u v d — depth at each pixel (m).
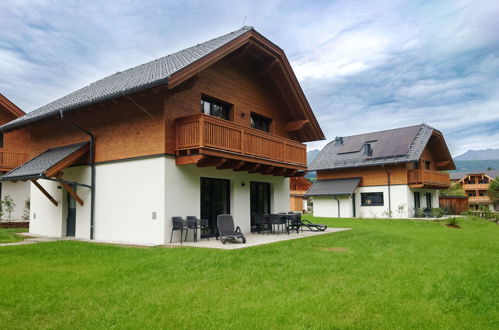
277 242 10.41
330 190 28.48
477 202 55.38
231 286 5.93
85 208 12.33
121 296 5.35
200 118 10.06
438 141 29.70
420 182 25.72
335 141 33.03
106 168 11.84
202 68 10.08
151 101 10.80
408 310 4.89
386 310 4.88
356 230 14.81
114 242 10.84
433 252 9.70
